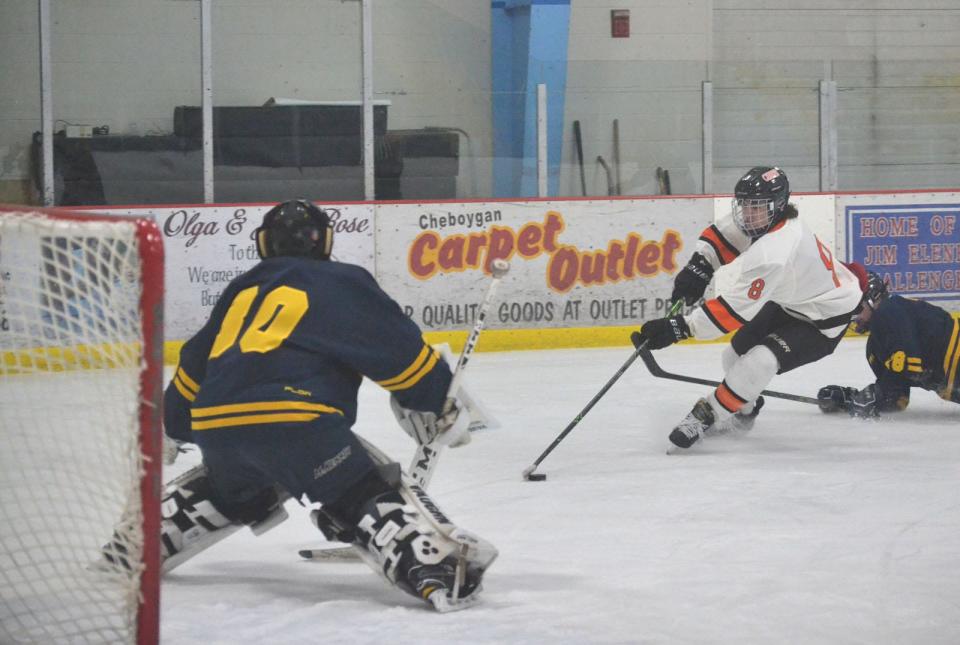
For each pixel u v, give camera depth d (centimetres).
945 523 1195
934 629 857
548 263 2836
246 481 931
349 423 921
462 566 892
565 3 3359
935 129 3070
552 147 2908
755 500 1312
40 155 2720
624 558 1072
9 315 763
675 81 2934
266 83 2861
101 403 780
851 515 1236
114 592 847
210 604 923
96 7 2723
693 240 2912
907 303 1791
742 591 957
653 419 1877
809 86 3011
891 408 1842
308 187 2831
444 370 941
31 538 979
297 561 1074
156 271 741
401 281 2781
